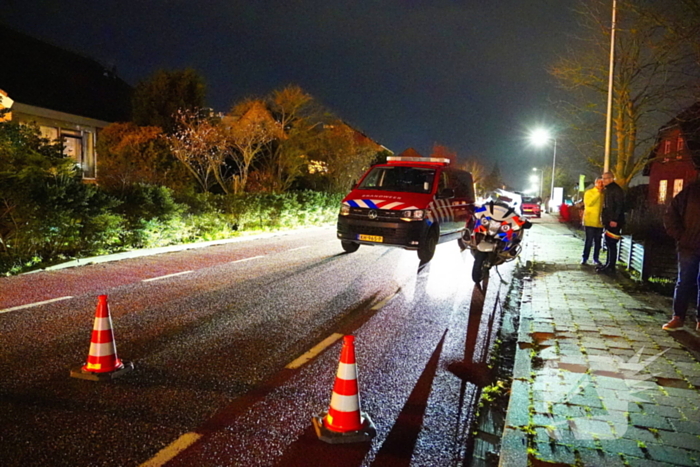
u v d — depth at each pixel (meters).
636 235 16.45
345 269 10.71
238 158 23.36
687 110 15.99
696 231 6.21
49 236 10.05
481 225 9.44
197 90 21.86
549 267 11.68
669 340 6.09
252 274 9.98
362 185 13.03
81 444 3.61
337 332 6.40
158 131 19.59
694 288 6.36
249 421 4.04
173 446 3.63
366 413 4.21
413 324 6.89
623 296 8.48
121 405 4.21
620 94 20.02
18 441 3.61
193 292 8.34
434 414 4.32
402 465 3.54
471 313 7.60
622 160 20.98
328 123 27.70
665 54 14.04
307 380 4.87
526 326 6.65
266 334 6.23
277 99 24.20
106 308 4.89
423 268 11.11
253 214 17.38
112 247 12.08
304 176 27.83
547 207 60.09
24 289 8.14
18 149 10.73
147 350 5.55
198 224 14.94
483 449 3.83
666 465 3.41
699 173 6.45
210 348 5.68
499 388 4.89
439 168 12.70
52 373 4.82
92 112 22.27
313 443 3.76
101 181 17.03
